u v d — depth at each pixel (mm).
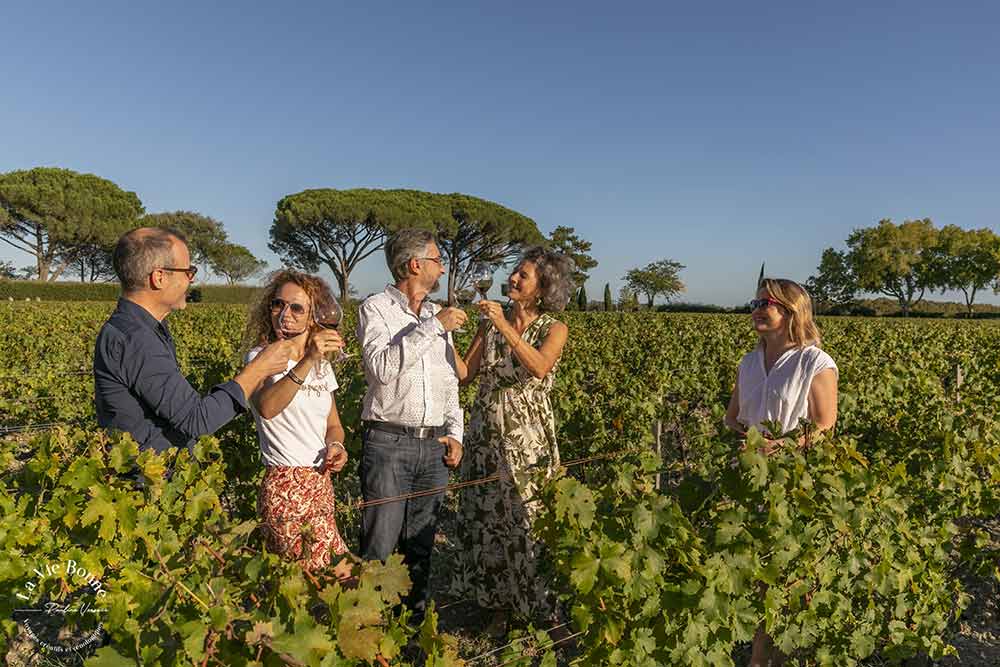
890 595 2932
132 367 2074
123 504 1812
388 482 2873
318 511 2416
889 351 13312
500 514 3170
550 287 3107
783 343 2883
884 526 2646
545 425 3178
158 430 2178
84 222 52812
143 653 1458
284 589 1527
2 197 50125
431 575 4148
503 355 3154
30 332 13148
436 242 2975
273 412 2340
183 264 2180
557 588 2426
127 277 2121
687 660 2111
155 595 1562
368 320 2902
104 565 1872
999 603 3809
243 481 3867
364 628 1580
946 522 3379
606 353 10680
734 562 2070
